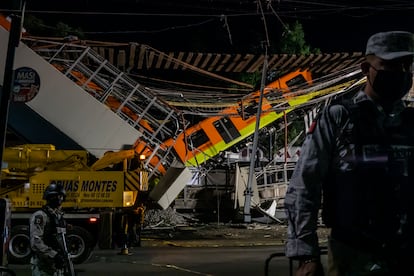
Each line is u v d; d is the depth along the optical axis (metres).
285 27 25.61
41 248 6.84
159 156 17.92
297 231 2.60
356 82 22.33
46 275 6.91
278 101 22.45
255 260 13.30
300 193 2.60
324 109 2.69
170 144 18.77
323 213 2.67
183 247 16.34
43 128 16.31
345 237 2.53
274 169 23.98
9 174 13.80
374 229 2.49
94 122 15.82
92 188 14.06
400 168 2.53
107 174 14.13
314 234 2.59
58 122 15.73
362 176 2.53
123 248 14.64
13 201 13.80
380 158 2.53
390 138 2.56
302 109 24.03
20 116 16.23
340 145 2.59
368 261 2.48
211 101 22.41
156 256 14.27
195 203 23.44
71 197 13.98
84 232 13.09
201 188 23.53
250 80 25.80
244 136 22.48
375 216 2.49
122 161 14.42
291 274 3.37
